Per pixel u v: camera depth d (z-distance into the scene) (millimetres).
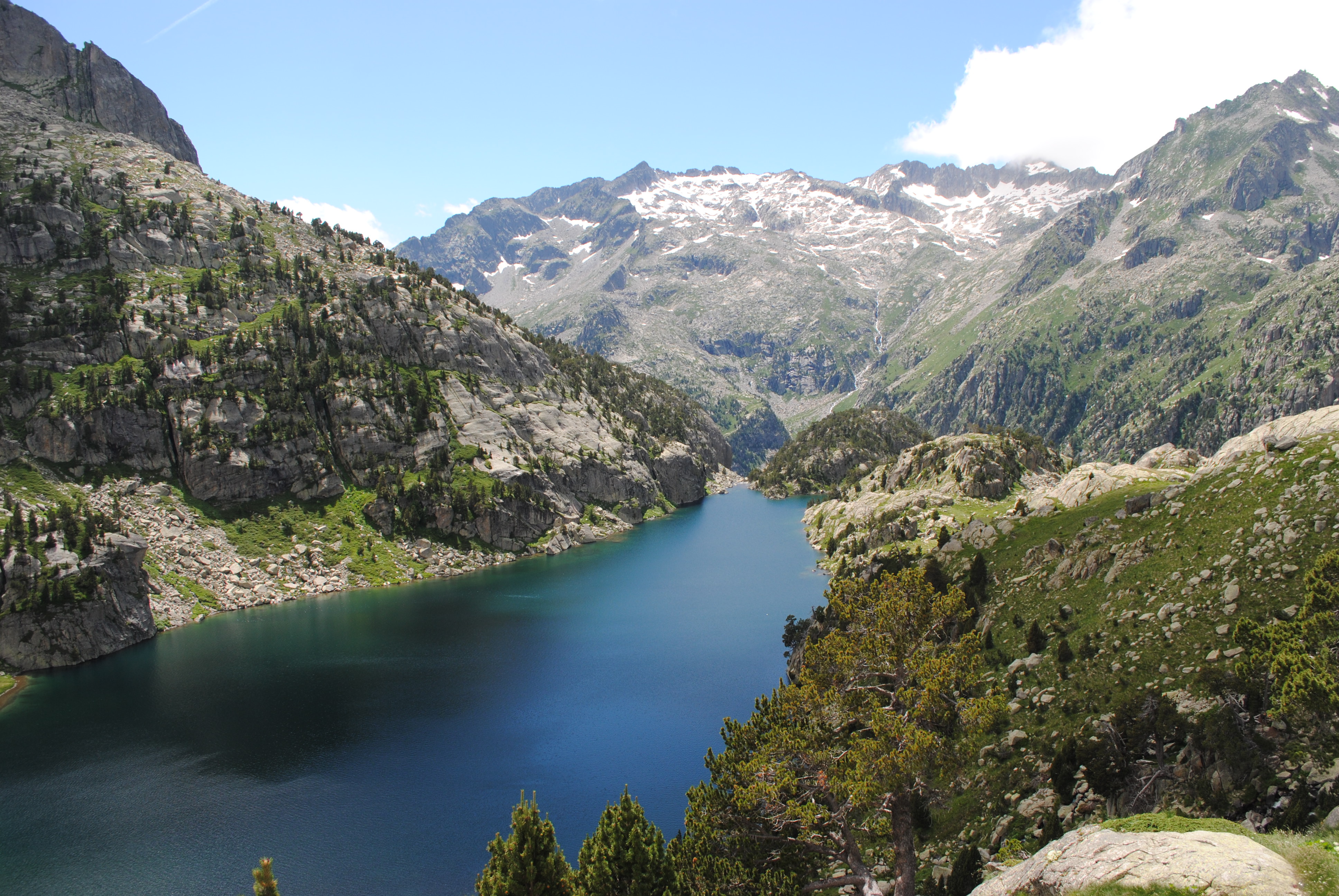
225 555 157375
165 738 87938
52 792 75438
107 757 83188
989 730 53000
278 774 79188
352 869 62719
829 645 52875
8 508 131375
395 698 100312
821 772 45562
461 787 76500
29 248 186000
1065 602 73688
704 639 127688
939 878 49844
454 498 194875
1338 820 35562
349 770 80062
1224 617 58938
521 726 91312
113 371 169375
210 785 76938
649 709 96688
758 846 45094
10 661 109812
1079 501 102375
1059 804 52156
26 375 158000
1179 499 75562
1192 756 48406
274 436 178375
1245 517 66375
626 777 78688
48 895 59875
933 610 52188
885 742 44375
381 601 154000
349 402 194750
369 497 185125
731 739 50719
